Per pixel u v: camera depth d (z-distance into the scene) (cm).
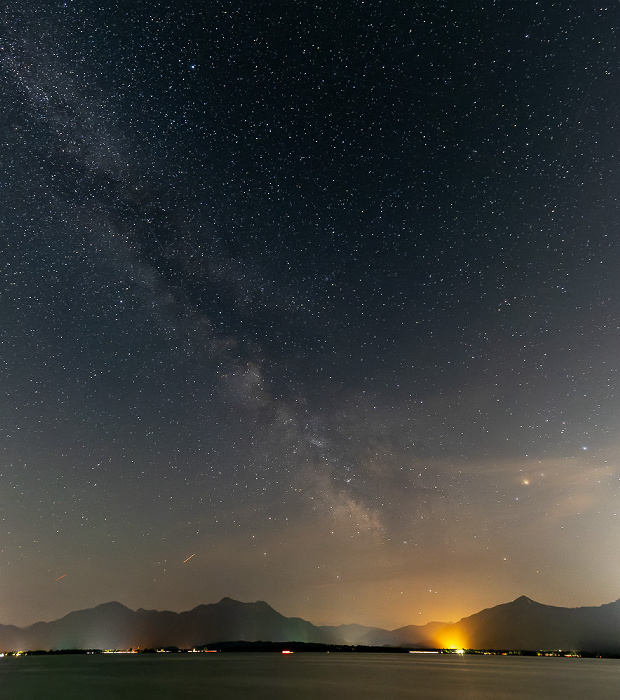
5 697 3719
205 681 5028
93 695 3797
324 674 6059
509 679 5450
